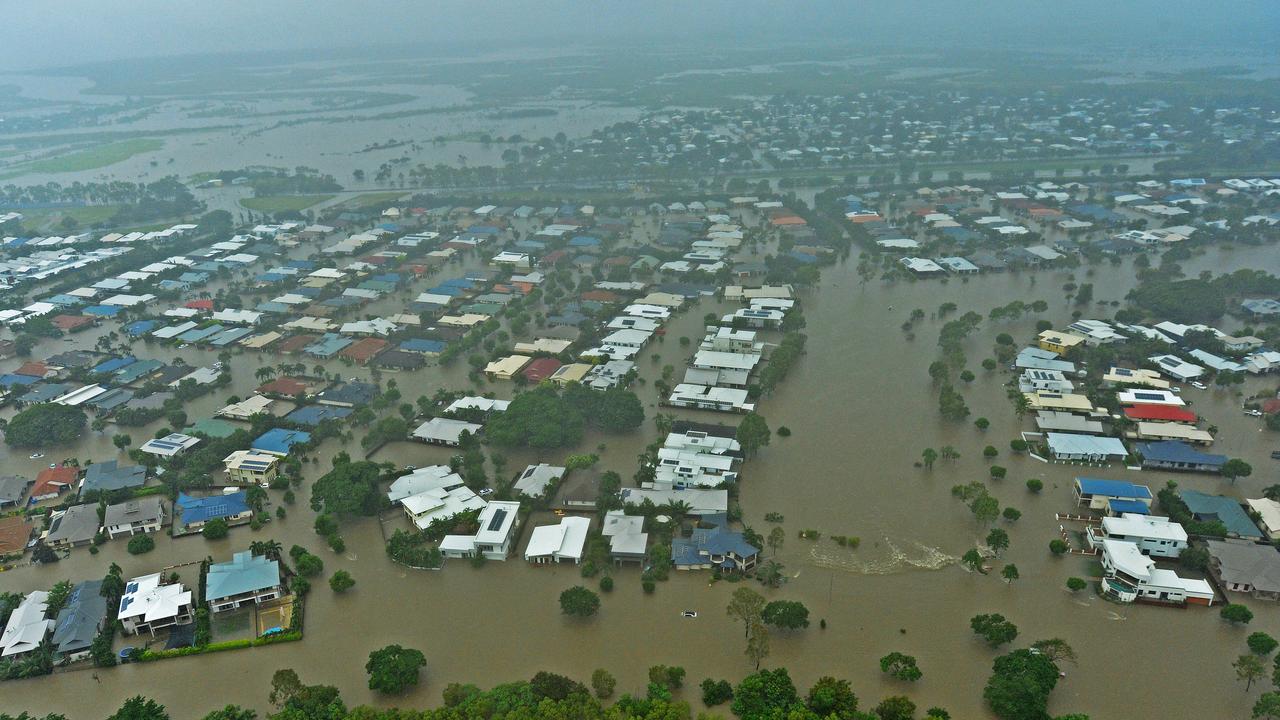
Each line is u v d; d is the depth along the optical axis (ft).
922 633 333.21
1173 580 347.97
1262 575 347.77
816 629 336.90
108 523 412.98
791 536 397.60
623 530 393.91
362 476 438.40
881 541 392.88
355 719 283.79
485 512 407.03
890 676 310.65
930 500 425.69
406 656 315.78
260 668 328.08
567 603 342.85
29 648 331.77
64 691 318.04
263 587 359.25
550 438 472.85
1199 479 439.22
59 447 510.99
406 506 418.92
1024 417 511.40
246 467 456.04
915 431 497.87
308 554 386.11
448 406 540.93
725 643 332.19
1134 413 498.69
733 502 422.82
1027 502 421.18
